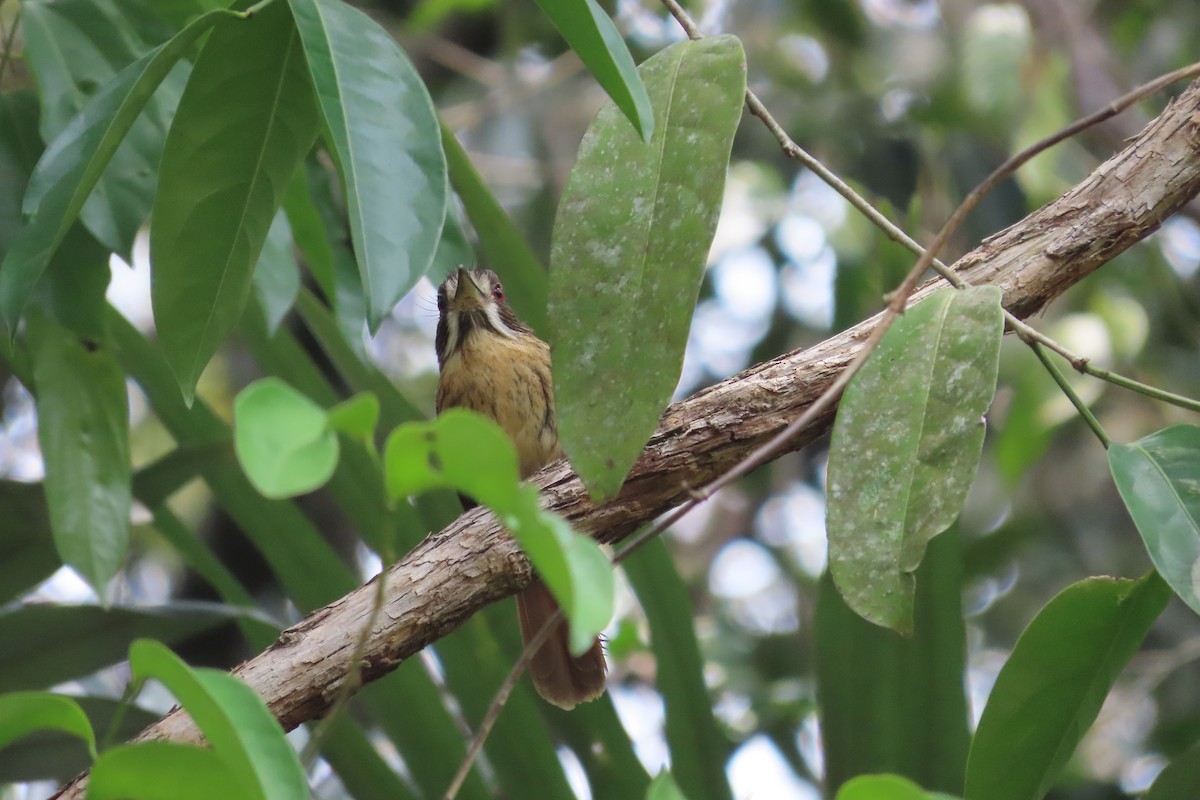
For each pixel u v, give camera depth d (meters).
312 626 5.18
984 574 11.73
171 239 4.95
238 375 13.02
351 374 7.16
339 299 6.69
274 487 2.90
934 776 6.30
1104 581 4.91
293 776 3.39
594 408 4.49
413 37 12.58
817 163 4.96
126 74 4.76
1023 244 5.55
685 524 13.71
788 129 11.69
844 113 11.63
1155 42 12.66
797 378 5.38
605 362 4.52
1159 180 5.46
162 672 3.41
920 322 4.79
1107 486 11.77
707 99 4.73
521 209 12.06
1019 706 5.05
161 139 5.80
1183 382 11.51
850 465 4.65
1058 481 11.89
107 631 6.71
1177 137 5.48
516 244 7.01
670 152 4.68
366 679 5.19
